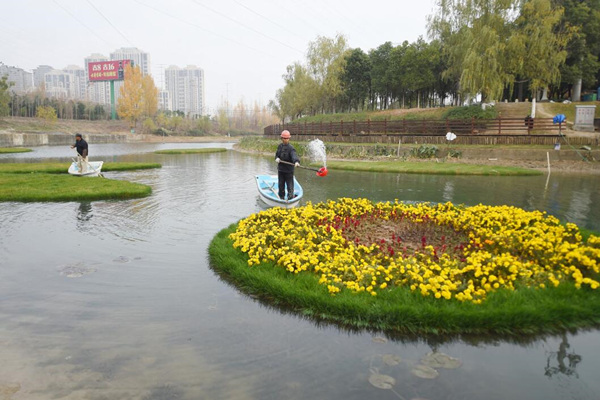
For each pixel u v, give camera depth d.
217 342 3.76
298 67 61.91
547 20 30.36
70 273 5.55
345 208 8.34
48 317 4.24
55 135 59.62
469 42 30.91
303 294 4.46
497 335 3.88
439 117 36.16
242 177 17.41
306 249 5.63
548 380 3.20
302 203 11.09
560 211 9.74
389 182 15.84
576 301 4.19
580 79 39.56
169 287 5.09
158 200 11.34
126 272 5.61
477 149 24.42
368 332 3.97
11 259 6.12
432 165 21.95
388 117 42.78
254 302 4.66
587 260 4.72
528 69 32.44
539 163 21.94
